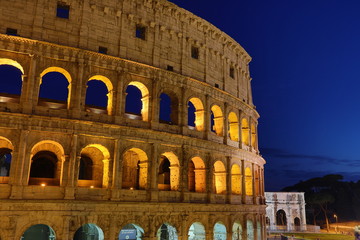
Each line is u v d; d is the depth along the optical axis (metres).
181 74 54.97
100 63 46.38
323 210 164.12
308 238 107.00
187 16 58.09
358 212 166.62
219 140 60.19
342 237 112.44
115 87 47.50
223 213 57.03
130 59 49.31
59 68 44.03
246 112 71.12
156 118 50.44
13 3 42.88
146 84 50.75
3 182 41.38
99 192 43.81
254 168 71.50
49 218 39.78
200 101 57.72
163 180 61.53
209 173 56.28
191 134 54.53
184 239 50.12
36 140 41.03
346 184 180.25
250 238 66.25
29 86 41.47
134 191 46.47
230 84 66.44
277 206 148.12
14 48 41.53
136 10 51.62
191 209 52.09
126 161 54.53
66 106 46.53
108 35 48.16
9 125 39.62
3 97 43.78
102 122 44.72
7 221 37.53
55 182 46.19
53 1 45.09
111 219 43.53
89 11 47.22
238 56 71.25
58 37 44.53
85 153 51.09
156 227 47.38
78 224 41.22
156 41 52.88
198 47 59.75
